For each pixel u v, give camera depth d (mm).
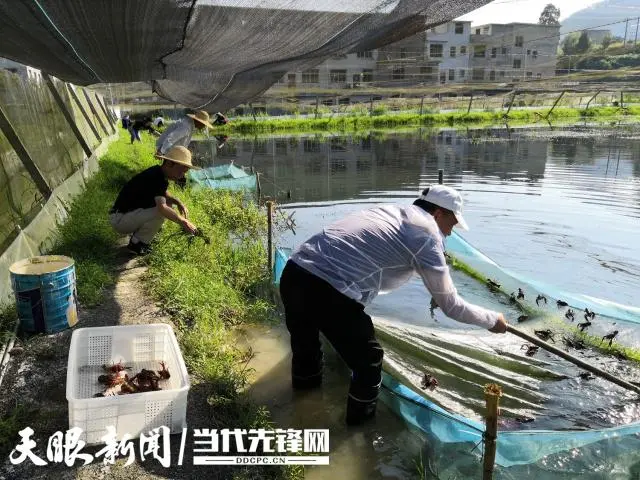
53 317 4340
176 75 6309
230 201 9430
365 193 12805
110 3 2914
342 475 3330
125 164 13094
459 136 27344
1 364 3838
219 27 3566
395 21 3420
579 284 6867
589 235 8914
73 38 3816
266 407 4008
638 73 28203
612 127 31109
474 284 6605
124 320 4785
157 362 4066
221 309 5352
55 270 4500
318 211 10898
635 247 8312
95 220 7016
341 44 4121
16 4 2850
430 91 38594
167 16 3264
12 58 4871
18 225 5598
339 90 37594
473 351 4852
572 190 12578
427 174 15344
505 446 3225
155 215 6199
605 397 4250
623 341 5051
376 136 28531
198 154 20266
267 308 5480
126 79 7070
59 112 11000
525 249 8258
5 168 6004
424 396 4141
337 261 3541
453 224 3709
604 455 3283
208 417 3594
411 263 3494
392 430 3793
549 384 4438
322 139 27484
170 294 5207
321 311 3605
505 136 26453
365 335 3631
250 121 33250
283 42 4023
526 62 57906
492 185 13383
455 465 3383
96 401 3074
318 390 4250
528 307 5777
